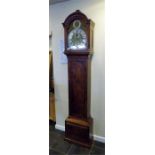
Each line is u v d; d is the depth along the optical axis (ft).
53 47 8.02
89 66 6.82
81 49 6.55
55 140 7.41
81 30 6.64
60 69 8.00
